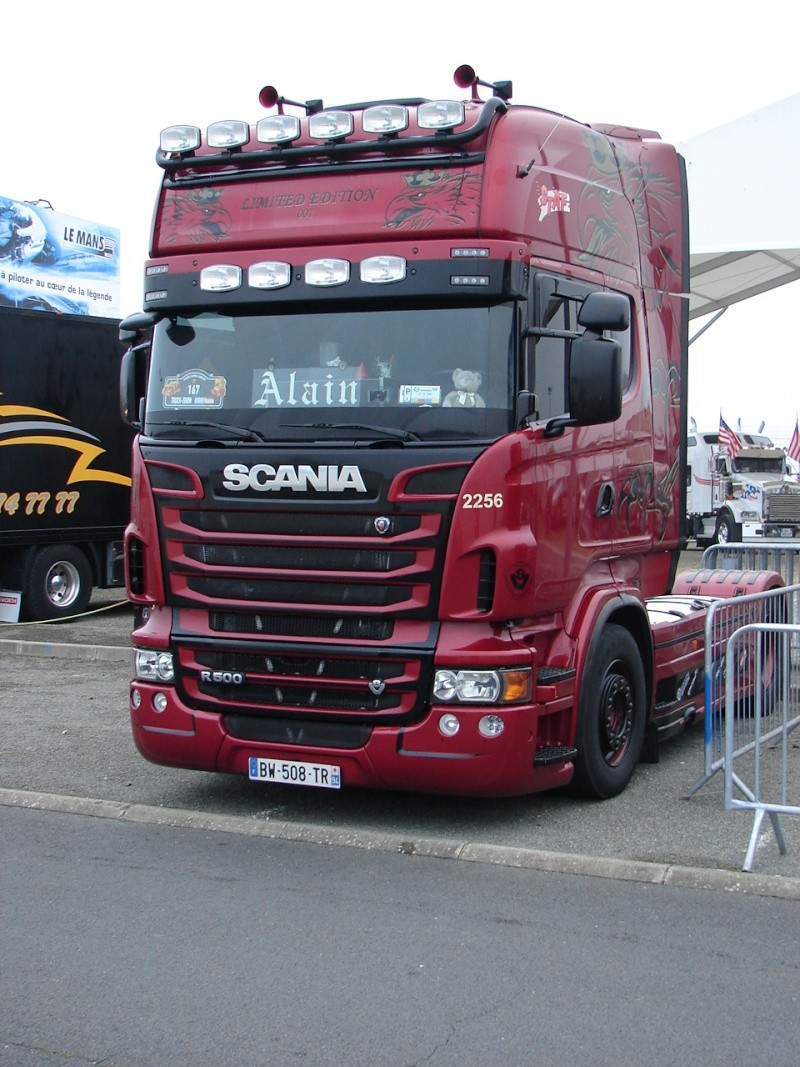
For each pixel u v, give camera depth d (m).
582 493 7.07
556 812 7.22
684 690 8.86
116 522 16.12
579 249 7.24
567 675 6.90
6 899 5.77
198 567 6.80
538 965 4.95
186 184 7.23
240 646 6.73
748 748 7.44
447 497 6.30
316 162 6.95
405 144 6.69
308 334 6.79
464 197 6.56
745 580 10.12
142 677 7.12
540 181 6.86
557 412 6.84
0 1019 4.47
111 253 26.61
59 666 12.84
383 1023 4.41
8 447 14.72
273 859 6.39
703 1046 4.23
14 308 14.73
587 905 5.66
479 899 5.75
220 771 6.99
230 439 6.77
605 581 7.51
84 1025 4.41
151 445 7.00
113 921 5.47
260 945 5.17
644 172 8.49
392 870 6.20
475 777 6.37
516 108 6.85
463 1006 4.55
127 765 8.48
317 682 6.60
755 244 19.73
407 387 6.54
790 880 5.84
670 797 7.57
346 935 5.29
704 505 34.53
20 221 24.11
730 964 4.95
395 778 6.50
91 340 15.74
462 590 6.31
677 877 5.98
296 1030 4.36
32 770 8.34
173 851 6.54
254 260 6.90
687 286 8.94
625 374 7.80
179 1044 4.26
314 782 6.68
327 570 6.53
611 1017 4.45
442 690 6.38
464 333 6.51
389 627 6.48
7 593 15.27
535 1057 4.15
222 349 6.97
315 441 6.58
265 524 6.64
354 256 6.66
